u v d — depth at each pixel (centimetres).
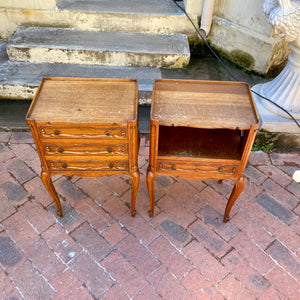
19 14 386
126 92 230
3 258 242
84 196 285
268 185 298
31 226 262
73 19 392
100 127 204
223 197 289
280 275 238
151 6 407
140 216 272
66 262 242
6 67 370
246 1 354
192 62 404
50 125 203
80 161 225
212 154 227
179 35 408
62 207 276
